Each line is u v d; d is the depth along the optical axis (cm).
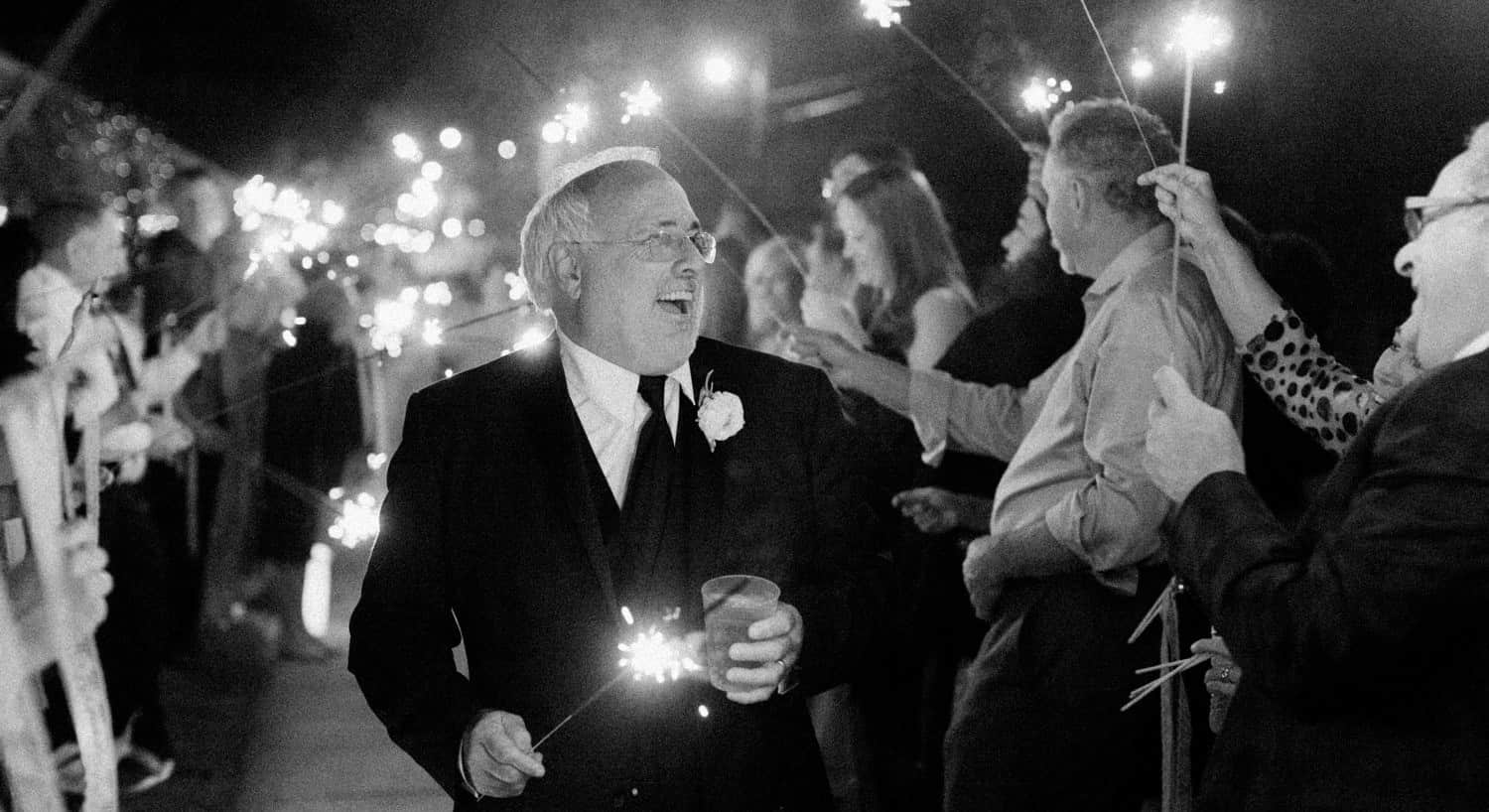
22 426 301
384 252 731
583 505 267
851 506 286
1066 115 347
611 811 262
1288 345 299
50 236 450
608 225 272
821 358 418
